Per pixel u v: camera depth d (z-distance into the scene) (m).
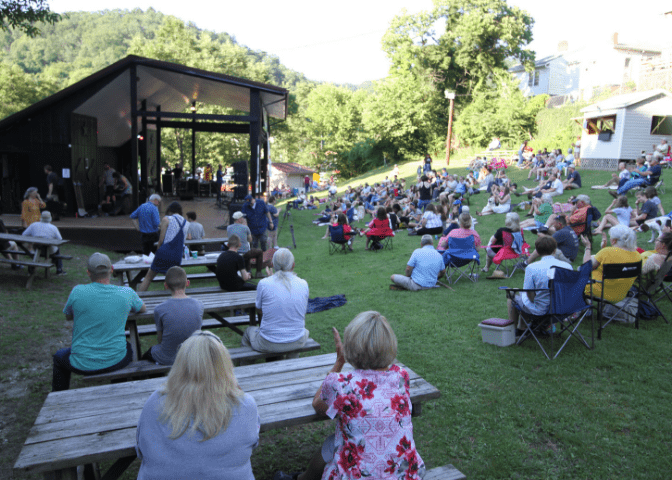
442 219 12.62
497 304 6.51
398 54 43.62
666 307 6.02
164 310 3.73
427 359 4.74
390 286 7.70
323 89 59.62
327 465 2.24
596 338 5.07
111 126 17.86
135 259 6.93
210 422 1.91
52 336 5.77
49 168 13.69
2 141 14.15
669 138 21.61
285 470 3.17
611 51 38.03
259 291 4.03
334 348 5.32
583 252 9.09
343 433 2.13
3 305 6.74
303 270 9.89
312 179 54.72
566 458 3.16
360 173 48.19
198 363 1.95
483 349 4.95
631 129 21.14
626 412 3.63
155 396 2.00
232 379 2.04
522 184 20.84
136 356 4.47
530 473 3.03
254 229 10.82
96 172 16.50
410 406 2.18
